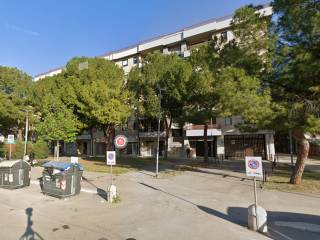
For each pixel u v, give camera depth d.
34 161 26.06
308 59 12.00
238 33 14.02
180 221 8.73
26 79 39.38
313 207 10.60
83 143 56.28
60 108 28.08
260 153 35.62
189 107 27.19
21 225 8.48
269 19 13.80
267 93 13.21
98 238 7.26
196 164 27.02
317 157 33.22
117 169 23.17
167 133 33.31
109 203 11.33
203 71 22.91
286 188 14.14
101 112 27.98
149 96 28.53
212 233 7.58
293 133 15.08
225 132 37.56
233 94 12.72
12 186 14.67
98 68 33.00
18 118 36.38
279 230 7.91
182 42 43.12
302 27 12.37
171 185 15.73
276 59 13.04
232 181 16.69
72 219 9.09
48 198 12.48
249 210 8.00
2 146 31.25
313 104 12.68
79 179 13.09
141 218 9.12
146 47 46.50
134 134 46.81
